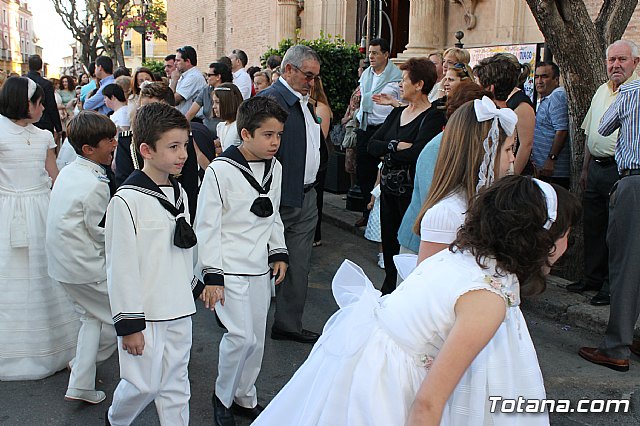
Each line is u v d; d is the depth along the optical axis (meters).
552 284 6.00
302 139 4.69
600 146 5.39
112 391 4.24
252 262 3.56
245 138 3.61
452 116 2.70
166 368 3.22
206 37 26.05
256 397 3.91
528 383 2.06
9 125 4.33
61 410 3.98
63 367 4.50
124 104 7.45
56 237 3.88
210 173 3.53
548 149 6.59
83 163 4.02
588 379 4.41
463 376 1.99
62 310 4.44
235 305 3.52
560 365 4.64
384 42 7.86
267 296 3.71
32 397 4.13
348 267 2.49
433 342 1.98
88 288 3.92
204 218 3.48
